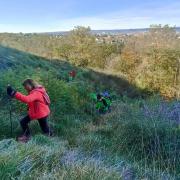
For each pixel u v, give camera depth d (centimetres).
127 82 3788
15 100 1018
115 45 6366
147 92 3788
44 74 1353
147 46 5375
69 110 1325
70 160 505
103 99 1494
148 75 3922
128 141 800
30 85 816
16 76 1283
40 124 836
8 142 554
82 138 818
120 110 1326
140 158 739
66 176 430
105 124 1128
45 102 828
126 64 4859
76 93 1498
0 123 821
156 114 870
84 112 1413
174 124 828
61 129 929
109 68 5350
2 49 2641
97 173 455
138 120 855
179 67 4091
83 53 5547
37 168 448
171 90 3844
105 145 788
